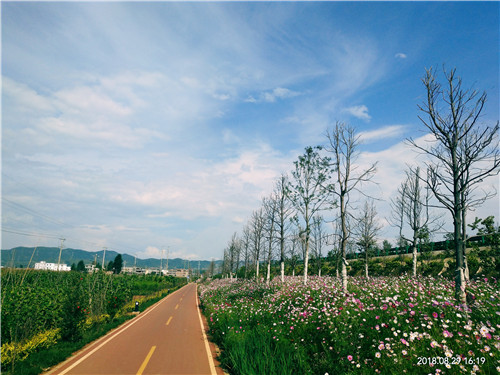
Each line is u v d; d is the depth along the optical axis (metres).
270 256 26.00
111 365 7.97
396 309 7.91
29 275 14.45
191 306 25.69
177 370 7.63
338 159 13.95
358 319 7.83
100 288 16.53
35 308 9.62
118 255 79.31
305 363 6.63
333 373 6.16
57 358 8.29
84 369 7.60
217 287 35.16
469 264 18.30
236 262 51.81
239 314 13.81
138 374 7.25
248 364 6.86
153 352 9.45
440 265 21.08
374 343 6.50
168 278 69.56
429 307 7.98
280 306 12.86
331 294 11.92
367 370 5.66
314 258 33.56
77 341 10.66
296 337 8.73
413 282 11.94
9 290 9.30
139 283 44.31
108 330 13.36
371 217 22.77
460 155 8.15
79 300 11.52
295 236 22.11
